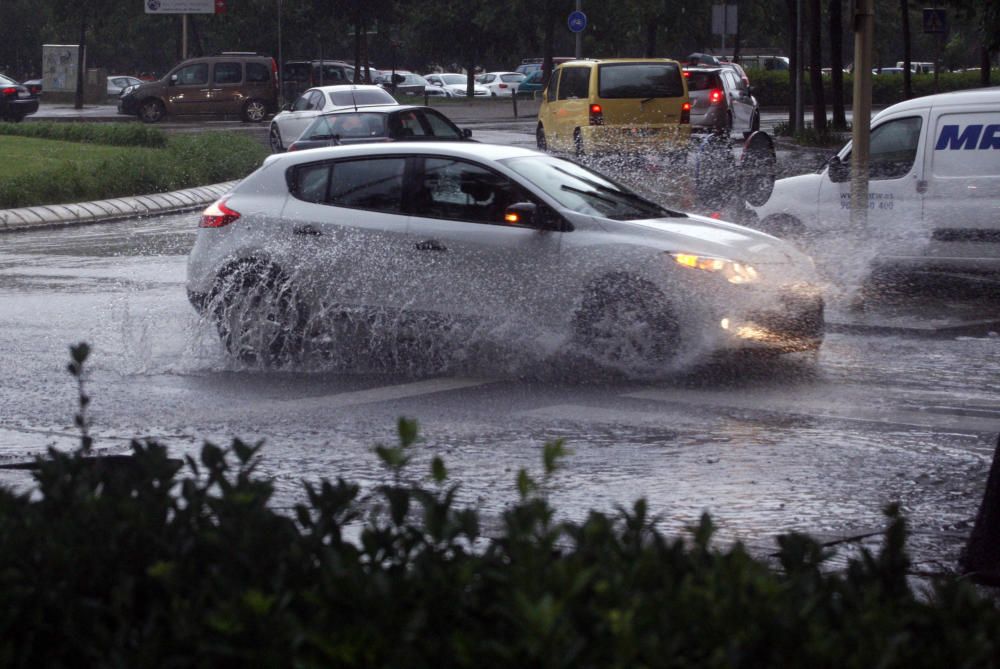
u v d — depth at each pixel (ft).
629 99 236.22
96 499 26.43
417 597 22.49
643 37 569.23
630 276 76.07
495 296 78.69
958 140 108.37
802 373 78.89
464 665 20.38
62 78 585.22
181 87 387.75
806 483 54.24
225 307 84.89
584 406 69.67
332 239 82.48
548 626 19.75
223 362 83.66
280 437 63.16
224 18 549.95
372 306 81.35
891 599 23.21
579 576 21.27
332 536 26.03
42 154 247.91
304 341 83.35
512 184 79.66
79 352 34.24
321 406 70.28
